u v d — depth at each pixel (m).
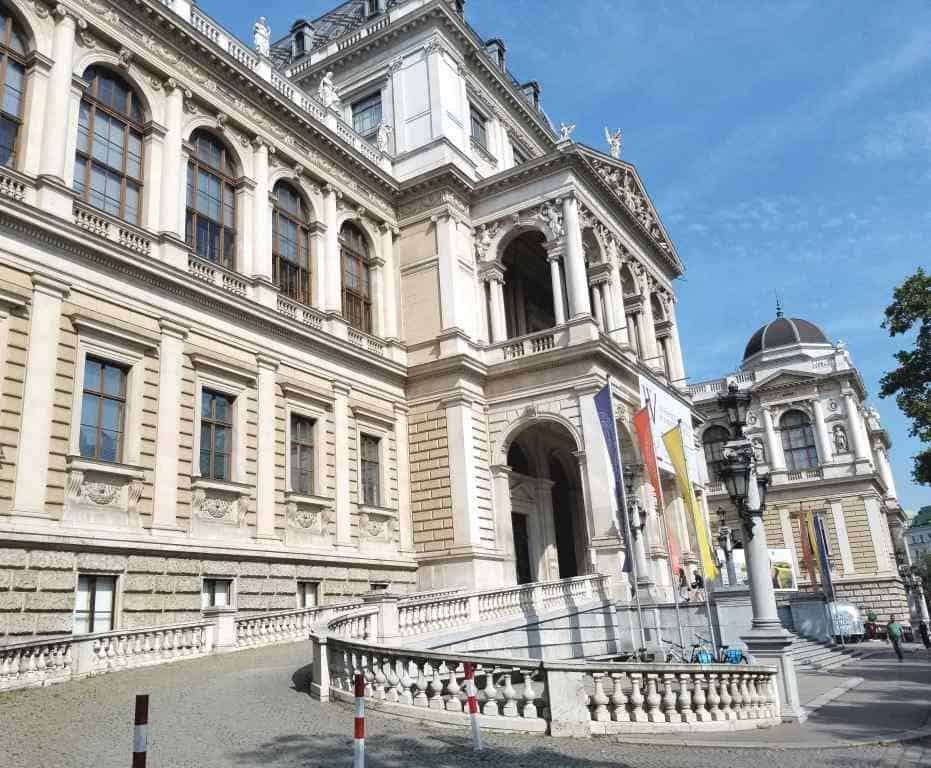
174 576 22.62
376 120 41.03
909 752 12.73
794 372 66.50
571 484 42.78
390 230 37.31
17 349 20.08
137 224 24.94
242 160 29.31
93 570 20.45
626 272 44.12
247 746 10.92
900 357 31.44
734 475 17.56
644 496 36.25
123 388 22.92
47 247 21.23
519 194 37.69
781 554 59.03
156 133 25.69
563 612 26.95
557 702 12.86
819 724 15.98
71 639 16.62
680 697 14.27
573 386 33.88
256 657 19.53
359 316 35.00
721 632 29.64
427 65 39.28
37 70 22.28
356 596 29.34
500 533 34.31
